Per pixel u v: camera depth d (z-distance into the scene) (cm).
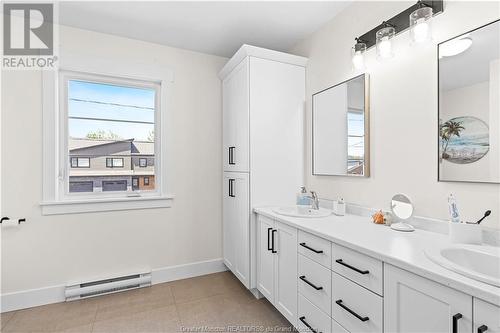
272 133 225
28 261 207
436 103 137
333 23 210
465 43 125
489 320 73
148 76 249
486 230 117
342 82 197
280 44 255
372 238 126
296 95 236
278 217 180
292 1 190
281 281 180
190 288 239
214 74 279
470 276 80
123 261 240
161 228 256
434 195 138
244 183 223
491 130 116
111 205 235
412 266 92
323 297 140
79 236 224
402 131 155
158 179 262
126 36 240
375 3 173
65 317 192
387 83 164
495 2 116
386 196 165
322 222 163
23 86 206
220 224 282
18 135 204
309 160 235
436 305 87
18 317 192
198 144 272
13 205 203
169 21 216
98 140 241
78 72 230
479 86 119
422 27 130
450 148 130
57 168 220
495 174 114
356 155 184
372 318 110
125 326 181
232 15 207
